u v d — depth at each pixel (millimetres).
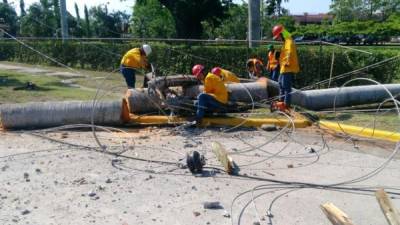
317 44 16703
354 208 5410
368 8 84188
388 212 4418
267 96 11141
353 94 11180
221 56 18094
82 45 23906
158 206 5426
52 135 8812
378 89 11367
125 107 9609
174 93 10305
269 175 6539
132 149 7836
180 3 35375
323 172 6680
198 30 37312
